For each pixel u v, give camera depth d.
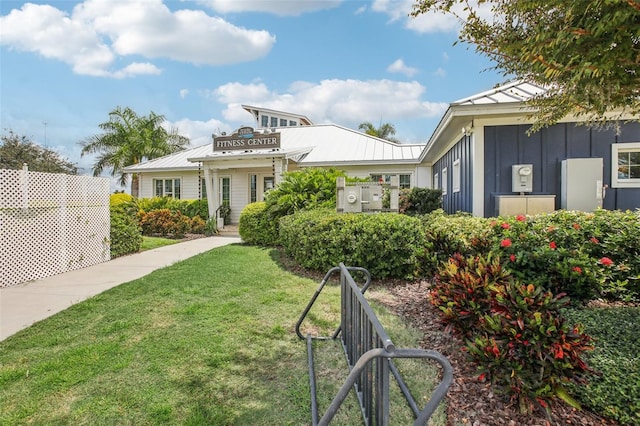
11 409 2.26
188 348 3.12
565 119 6.23
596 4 1.78
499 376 2.24
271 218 9.04
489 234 4.37
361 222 5.44
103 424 2.12
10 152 13.24
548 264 3.49
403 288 4.95
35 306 4.37
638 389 2.06
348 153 14.44
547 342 2.19
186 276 5.74
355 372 1.47
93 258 7.05
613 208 6.09
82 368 2.77
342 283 3.16
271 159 12.35
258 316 3.91
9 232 5.45
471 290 2.89
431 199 10.53
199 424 2.11
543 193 6.31
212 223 12.32
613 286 3.56
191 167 15.10
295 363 2.87
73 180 6.61
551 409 2.12
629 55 1.93
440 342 3.11
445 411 2.17
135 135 20.36
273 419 2.17
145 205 13.79
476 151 6.48
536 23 2.31
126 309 4.14
